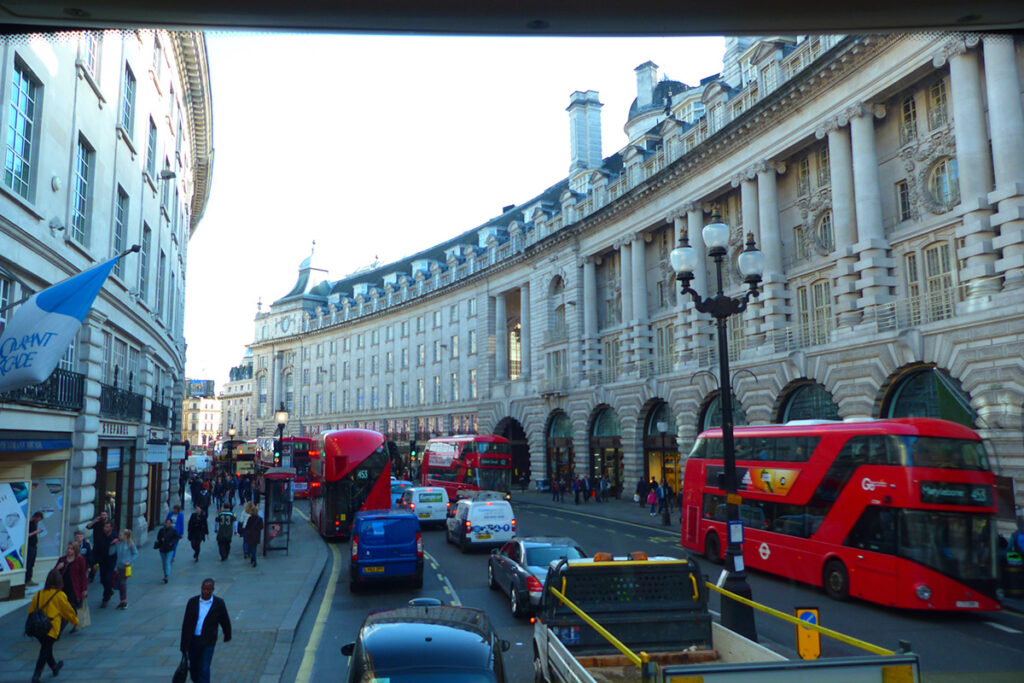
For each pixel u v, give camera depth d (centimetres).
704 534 2200
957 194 2455
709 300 1306
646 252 4391
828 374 2798
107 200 2022
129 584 1803
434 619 815
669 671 520
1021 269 2127
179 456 3422
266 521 2373
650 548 2445
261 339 10919
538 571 1440
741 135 3375
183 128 3453
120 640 1257
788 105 3088
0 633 1305
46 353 1080
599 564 910
